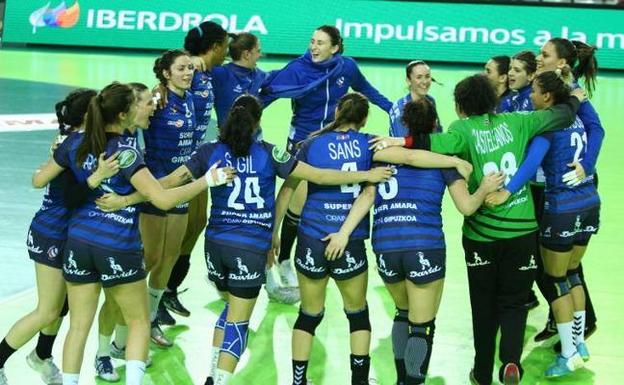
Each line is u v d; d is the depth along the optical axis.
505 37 27.73
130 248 6.79
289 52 27.88
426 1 28.03
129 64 25.66
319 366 8.12
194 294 9.82
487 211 7.25
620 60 27.56
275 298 9.68
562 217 7.82
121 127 6.79
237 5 28.23
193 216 9.07
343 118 7.23
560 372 7.94
